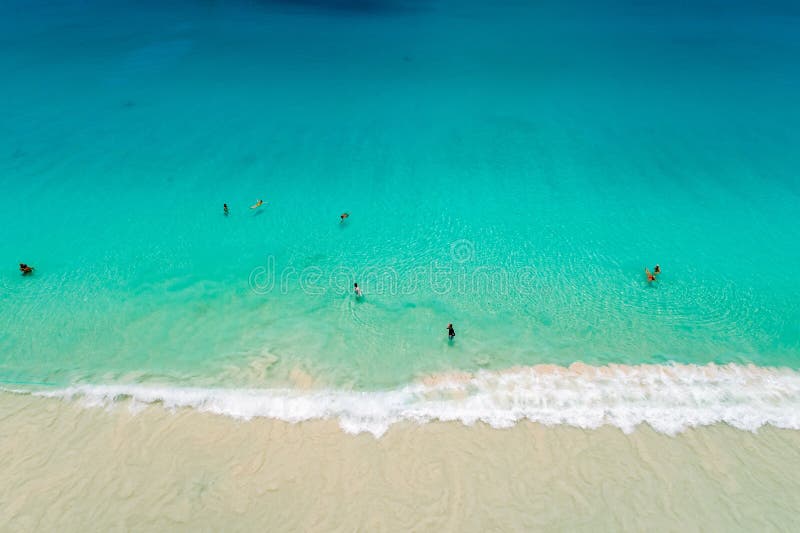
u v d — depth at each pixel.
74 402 18.28
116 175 31.61
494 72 46.06
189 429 17.48
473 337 21.39
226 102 40.56
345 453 16.83
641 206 29.42
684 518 15.20
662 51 50.25
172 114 38.66
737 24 57.06
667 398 18.59
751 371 19.72
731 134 35.91
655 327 21.89
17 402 18.22
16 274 24.25
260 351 20.64
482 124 37.78
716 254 25.81
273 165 33.00
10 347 20.58
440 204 29.81
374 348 20.84
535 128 37.31
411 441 17.19
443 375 19.66
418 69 46.81
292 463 16.55
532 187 31.20
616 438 17.25
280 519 15.17
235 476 16.19
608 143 35.38
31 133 35.53
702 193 30.38
